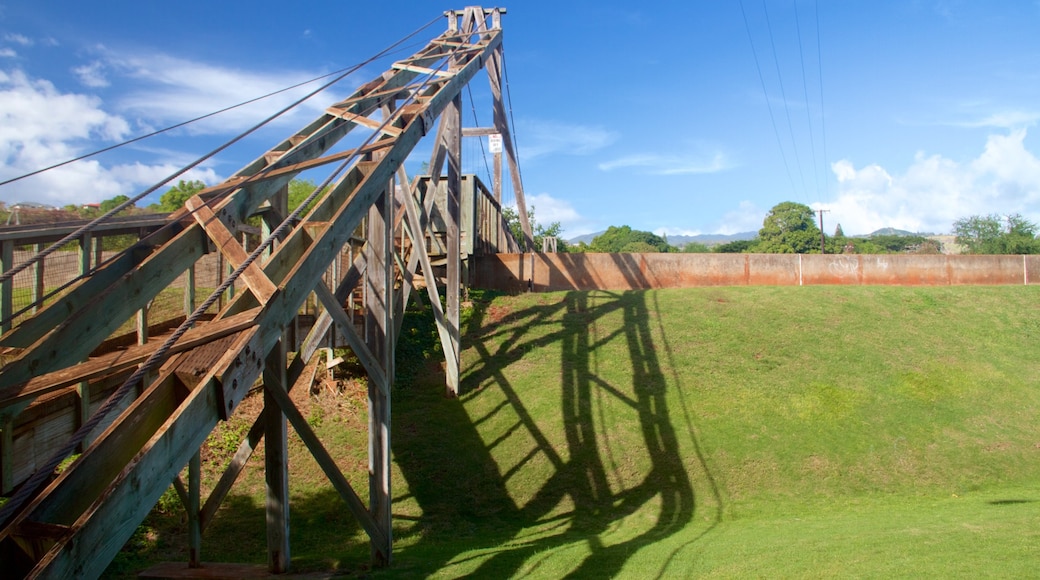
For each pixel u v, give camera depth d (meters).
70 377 4.77
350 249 14.14
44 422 6.55
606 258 22.48
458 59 14.95
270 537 8.55
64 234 7.37
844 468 12.94
